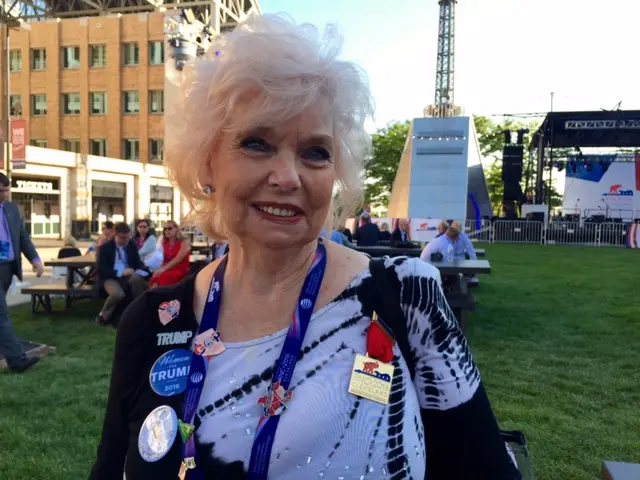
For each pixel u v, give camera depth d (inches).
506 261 576.4
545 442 120.6
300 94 35.5
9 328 174.7
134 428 40.5
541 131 1024.2
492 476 36.2
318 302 38.0
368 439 34.4
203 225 47.2
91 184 987.9
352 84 38.9
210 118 38.8
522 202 1130.7
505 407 141.8
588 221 980.6
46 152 879.1
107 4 1547.7
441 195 748.6
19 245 183.2
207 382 38.1
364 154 43.8
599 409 141.5
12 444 118.4
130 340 42.6
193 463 35.9
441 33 1708.9
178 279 238.4
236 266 41.9
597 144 1025.5
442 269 233.0
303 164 37.5
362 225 439.5
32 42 1249.4
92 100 1248.2
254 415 35.8
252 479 34.4
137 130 1229.1
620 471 59.8
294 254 39.7
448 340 37.7
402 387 36.0
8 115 700.0
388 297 37.6
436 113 1223.5
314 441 34.1
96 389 155.7
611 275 444.8
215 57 39.1
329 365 35.8
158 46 1208.8
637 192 1082.1
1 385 159.8
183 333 41.3
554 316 268.8
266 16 37.9
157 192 1155.3
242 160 37.4
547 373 173.3
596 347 206.8
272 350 37.5
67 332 236.1
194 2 1393.9
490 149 1469.0
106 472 43.8
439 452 37.1
